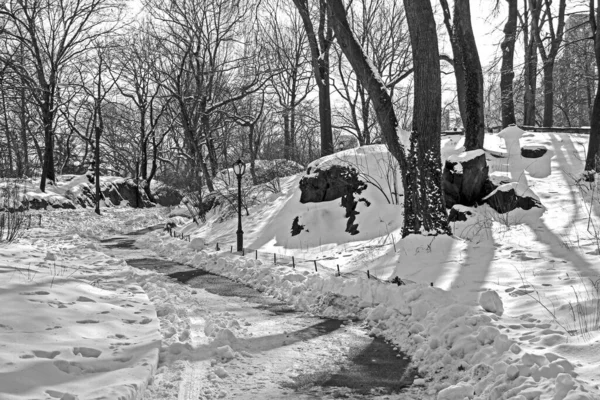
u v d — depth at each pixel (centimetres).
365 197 1655
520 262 989
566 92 4088
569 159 1830
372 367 632
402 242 1224
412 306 788
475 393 518
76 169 5631
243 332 769
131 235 2422
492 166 1852
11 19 3450
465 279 936
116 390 478
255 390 556
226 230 1969
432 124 1243
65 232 2202
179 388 542
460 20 1772
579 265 920
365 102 3284
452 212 1438
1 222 1598
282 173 2583
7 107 4447
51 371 517
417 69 1247
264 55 3297
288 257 1401
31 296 776
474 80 1778
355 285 935
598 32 1644
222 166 3706
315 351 692
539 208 1379
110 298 869
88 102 4691
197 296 1019
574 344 568
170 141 5056
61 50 3731
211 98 3133
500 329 661
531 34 2517
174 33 2916
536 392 458
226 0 2766
